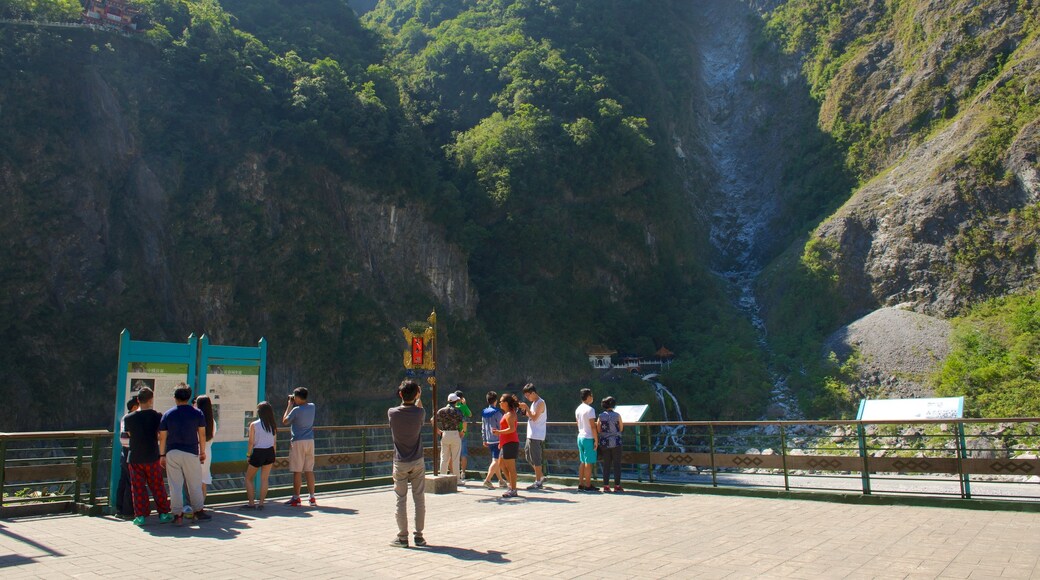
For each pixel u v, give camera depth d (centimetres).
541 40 10125
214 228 5969
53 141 5525
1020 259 5806
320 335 6200
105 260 5631
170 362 1383
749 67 11256
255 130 6412
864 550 910
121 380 1304
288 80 7062
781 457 1524
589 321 7800
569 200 8200
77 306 5353
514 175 7775
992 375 4822
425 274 7044
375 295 6694
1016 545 924
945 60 7625
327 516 1275
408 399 983
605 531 1078
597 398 6656
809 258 7362
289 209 6388
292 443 1452
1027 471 1255
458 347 6938
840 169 8469
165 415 1188
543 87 8900
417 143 7419
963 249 6150
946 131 7094
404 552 914
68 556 888
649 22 11531
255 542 995
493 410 1730
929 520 1162
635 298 8256
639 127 8906
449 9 11800
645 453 1719
